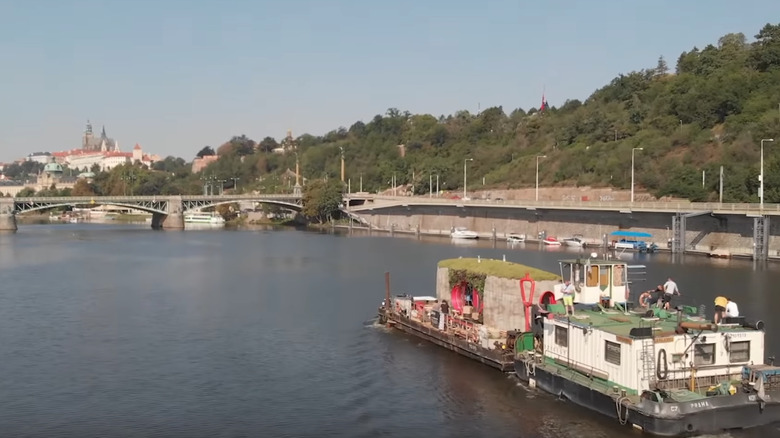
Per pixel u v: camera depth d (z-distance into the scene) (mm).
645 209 138875
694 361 39562
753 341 40344
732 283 89188
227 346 60812
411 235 197000
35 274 107375
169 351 59281
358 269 112312
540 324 49250
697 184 159500
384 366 53656
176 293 88438
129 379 51594
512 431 40281
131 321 71062
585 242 151375
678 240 129875
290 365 54719
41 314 74750
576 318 44438
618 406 38875
